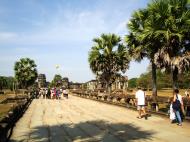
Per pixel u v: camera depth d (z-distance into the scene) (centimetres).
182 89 5872
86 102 3956
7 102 4081
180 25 1969
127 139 1282
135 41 2500
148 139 1270
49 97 5306
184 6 1981
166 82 8550
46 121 1952
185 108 1892
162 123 1714
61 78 11838
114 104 3269
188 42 2020
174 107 1617
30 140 1313
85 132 1494
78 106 3212
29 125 1777
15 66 9012
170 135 1343
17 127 1698
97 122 1859
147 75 9662
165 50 2016
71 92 7862
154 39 2078
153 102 2211
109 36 3797
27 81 9169
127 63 3775
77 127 1670
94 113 2409
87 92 5366
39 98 5409
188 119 1716
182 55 1989
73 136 1389
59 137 1370
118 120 1923
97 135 1400
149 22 2030
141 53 2469
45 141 1282
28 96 4438
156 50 2134
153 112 2170
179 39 1903
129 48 2552
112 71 3834
